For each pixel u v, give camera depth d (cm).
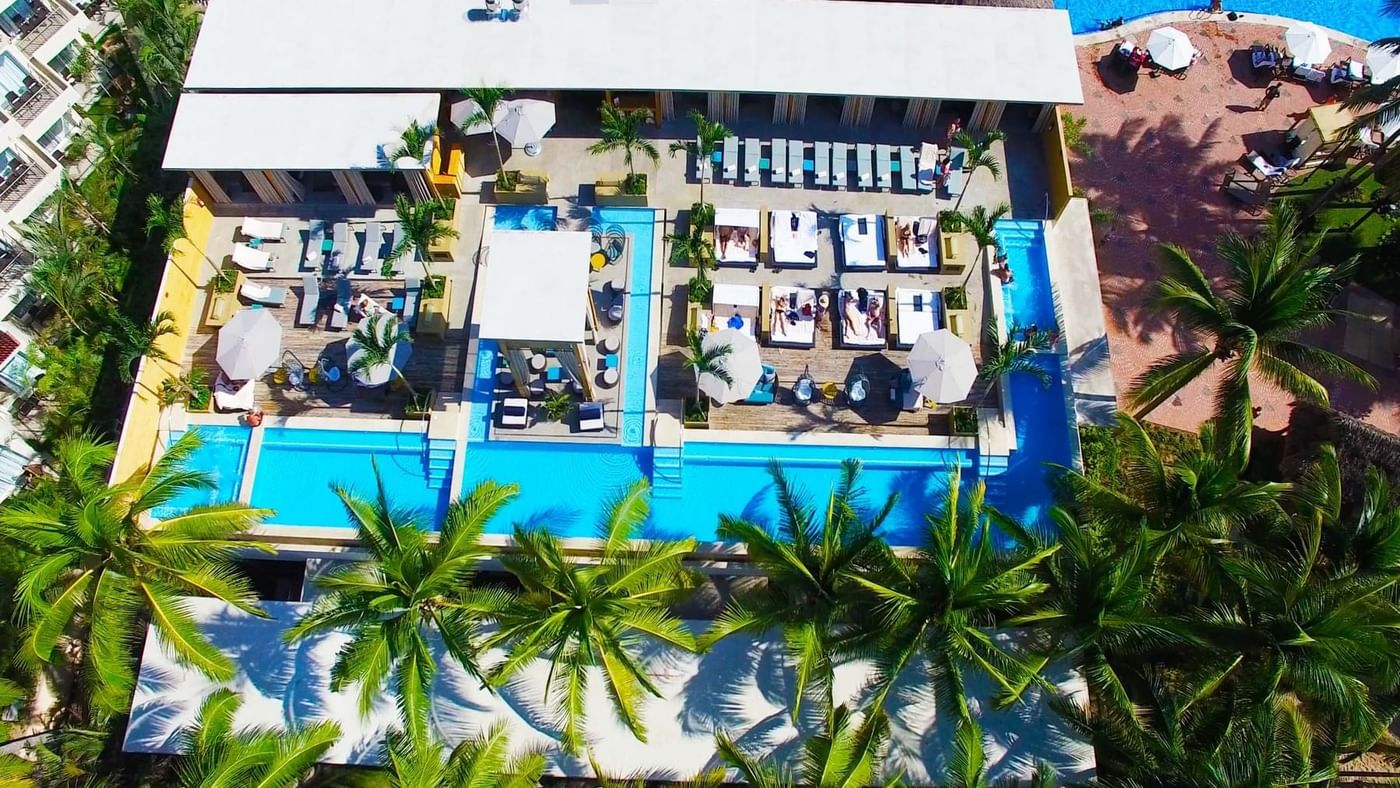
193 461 2806
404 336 2850
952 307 2989
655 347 2917
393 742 2234
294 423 2831
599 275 3031
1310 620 2062
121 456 2694
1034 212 3200
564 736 2344
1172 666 2431
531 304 2411
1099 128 3650
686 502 2758
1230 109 3706
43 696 2681
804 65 3100
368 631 2144
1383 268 3328
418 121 3016
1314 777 2017
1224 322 2411
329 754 2475
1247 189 3506
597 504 2745
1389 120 2970
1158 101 3722
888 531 2723
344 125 3016
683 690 2530
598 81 3048
